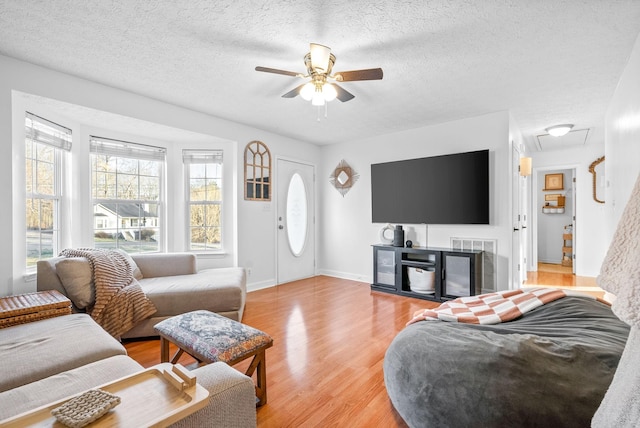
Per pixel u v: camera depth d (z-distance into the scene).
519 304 2.09
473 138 3.82
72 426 0.82
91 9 1.84
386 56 2.37
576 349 1.39
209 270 3.58
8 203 2.35
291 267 4.87
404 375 1.55
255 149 4.32
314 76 2.17
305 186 5.11
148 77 2.74
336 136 4.76
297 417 1.62
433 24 1.98
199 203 4.20
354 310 3.37
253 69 2.59
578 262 5.39
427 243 4.19
